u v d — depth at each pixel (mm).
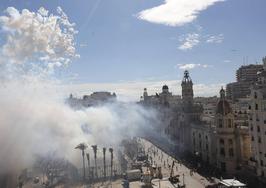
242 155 111312
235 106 167750
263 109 96500
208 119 158000
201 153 135000
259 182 96438
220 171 113812
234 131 113188
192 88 170625
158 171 112562
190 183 103062
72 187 102688
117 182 108000
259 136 98688
